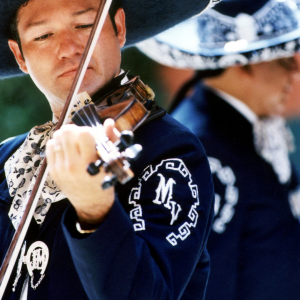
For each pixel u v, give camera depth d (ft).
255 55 37.88
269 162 36.42
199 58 38.52
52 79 22.03
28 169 21.88
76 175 15.11
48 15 21.93
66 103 19.62
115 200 16.35
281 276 34.42
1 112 53.72
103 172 15.11
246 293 33.86
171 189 18.49
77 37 21.91
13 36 24.17
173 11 26.53
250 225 34.40
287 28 37.99
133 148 14.56
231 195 34.09
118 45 22.77
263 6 38.04
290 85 39.58
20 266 19.99
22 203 21.42
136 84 20.61
